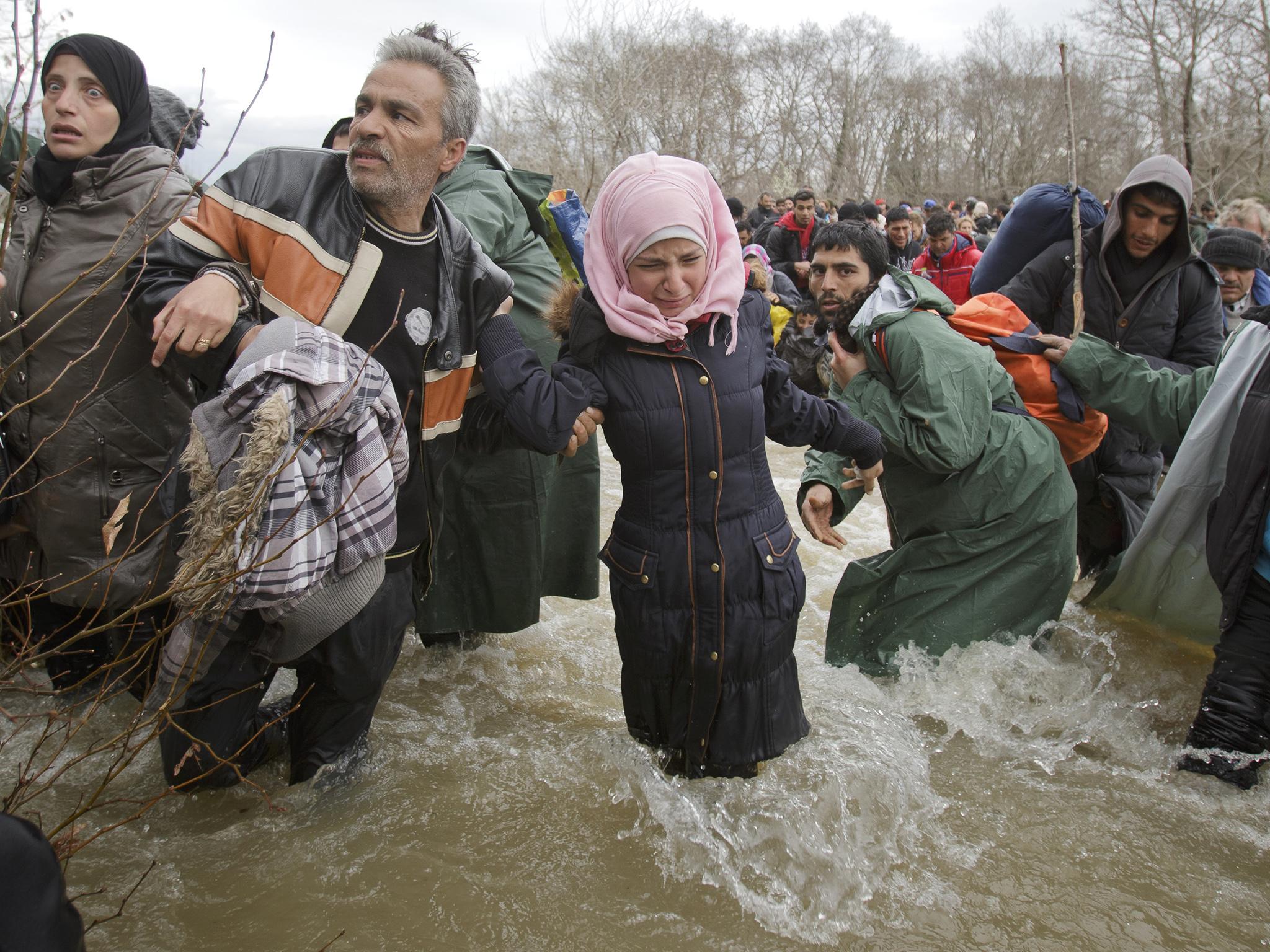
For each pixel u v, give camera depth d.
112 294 2.88
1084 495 4.27
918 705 3.44
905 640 3.58
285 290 2.51
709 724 2.74
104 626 2.36
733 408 2.62
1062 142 50.53
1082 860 2.74
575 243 3.78
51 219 2.92
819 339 5.29
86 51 2.89
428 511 2.84
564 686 3.65
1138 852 2.78
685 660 2.69
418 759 3.07
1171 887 2.65
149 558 3.02
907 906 2.54
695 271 2.56
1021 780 3.10
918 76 56.91
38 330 2.91
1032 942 2.44
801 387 5.43
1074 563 3.63
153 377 2.97
